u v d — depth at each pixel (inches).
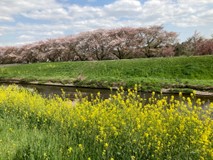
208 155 214.1
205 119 274.5
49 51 2285.9
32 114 390.9
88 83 1133.7
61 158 223.9
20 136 287.0
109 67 1386.6
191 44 1758.1
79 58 2194.9
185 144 229.5
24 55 2452.0
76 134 293.0
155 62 1300.4
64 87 1154.0
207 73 1076.5
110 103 355.9
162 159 222.8
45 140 265.9
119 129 268.5
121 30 1999.3
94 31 2118.6
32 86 1219.2
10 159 229.3
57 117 345.1
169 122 272.5
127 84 1016.2
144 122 275.9
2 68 1863.9
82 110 336.5
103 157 223.3
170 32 1893.5
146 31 1892.2
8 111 413.1
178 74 1126.4
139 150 232.7
